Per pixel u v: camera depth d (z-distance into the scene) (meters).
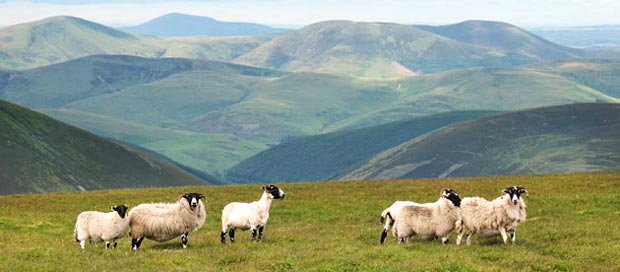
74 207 45.94
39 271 21.36
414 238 27.92
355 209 40.12
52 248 27.45
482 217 25.36
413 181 58.09
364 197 46.16
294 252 24.83
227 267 21.78
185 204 25.95
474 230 25.72
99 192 57.22
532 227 29.53
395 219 26.56
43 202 49.34
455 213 25.80
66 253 25.58
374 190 50.75
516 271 20.28
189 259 23.06
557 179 52.50
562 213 34.34
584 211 34.28
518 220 25.23
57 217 40.34
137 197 51.62
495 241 26.33
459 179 58.56
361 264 21.83
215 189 56.94
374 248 24.91
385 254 23.39
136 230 25.98
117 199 50.47
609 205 36.16
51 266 22.23
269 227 34.88
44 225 37.00
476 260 22.03
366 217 36.88
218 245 27.31
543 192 43.91
